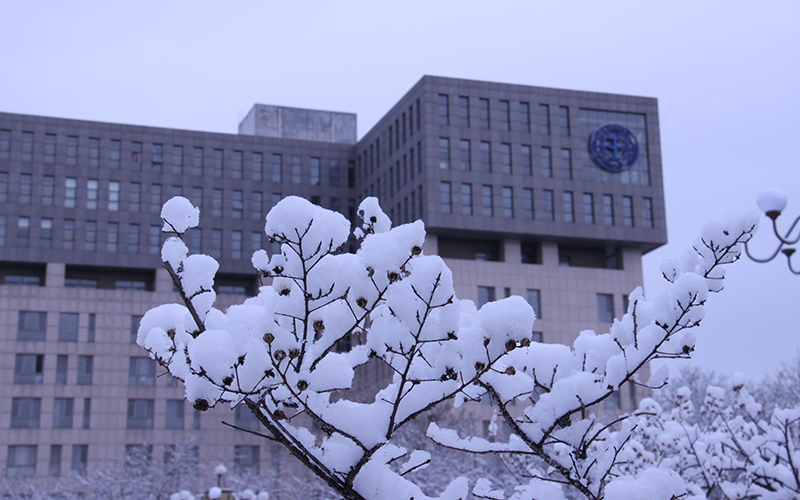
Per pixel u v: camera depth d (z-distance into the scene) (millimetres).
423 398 6016
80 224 71812
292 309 5750
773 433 12969
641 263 70438
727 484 12852
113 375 67188
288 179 78375
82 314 68250
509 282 66500
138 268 72188
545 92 71312
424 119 67938
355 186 79812
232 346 5258
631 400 56844
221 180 76562
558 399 6715
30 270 71125
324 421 5906
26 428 64562
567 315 67062
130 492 45719
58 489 50969
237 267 74375
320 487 31109
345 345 63469
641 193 71062
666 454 16062
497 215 67062
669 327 6668
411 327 5480
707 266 7289
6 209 70562
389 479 6039
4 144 72250
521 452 6883
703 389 53094
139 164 74938
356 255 5938
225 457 63219
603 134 71375
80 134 74188
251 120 84125
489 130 69062
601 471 7102
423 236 5508
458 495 6406
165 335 6414
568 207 69125
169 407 67312
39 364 66375
